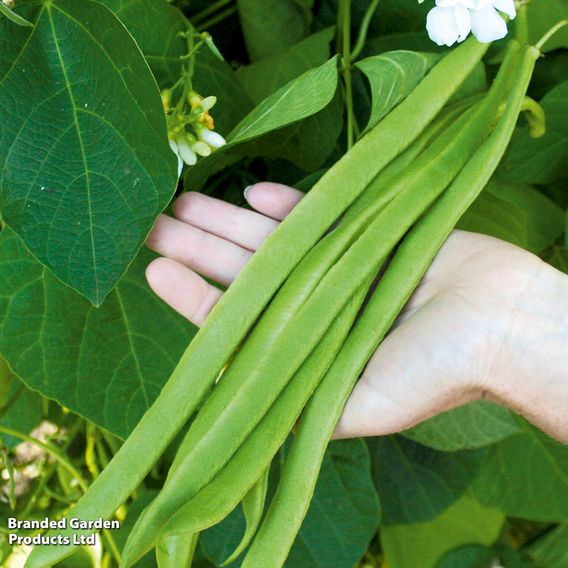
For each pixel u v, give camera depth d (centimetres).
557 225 70
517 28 61
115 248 54
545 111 65
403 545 77
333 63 58
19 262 59
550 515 74
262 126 58
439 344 56
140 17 61
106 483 52
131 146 54
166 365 61
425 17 69
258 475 51
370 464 72
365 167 58
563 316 56
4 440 72
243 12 68
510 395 57
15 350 59
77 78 55
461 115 62
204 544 68
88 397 60
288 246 56
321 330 53
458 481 74
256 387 52
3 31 54
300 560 68
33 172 54
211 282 63
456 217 56
